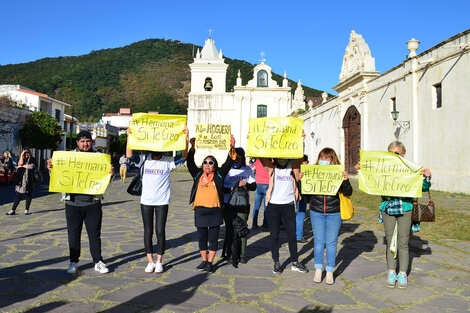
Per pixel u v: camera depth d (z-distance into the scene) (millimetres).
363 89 22344
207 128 5469
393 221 4480
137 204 12273
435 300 3992
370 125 21828
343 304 3871
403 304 3881
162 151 4883
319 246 4605
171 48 178125
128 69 155125
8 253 5676
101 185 4734
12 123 32094
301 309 3729
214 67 45219
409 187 4383
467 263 5434
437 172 15750
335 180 4527
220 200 5004
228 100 45312
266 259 5695
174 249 6172
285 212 5039
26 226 7941
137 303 3797
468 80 13906
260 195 8180
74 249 4727
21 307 3631
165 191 4938
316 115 32406
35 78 135875
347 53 24969
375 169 4559
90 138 4848
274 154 5133
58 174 4699
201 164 5465
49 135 34469
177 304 3793
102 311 3582
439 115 15594
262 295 4109
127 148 4953
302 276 4844
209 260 4977
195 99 45188
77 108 120125
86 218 4789
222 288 4316
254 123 5301
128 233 7398
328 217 4598
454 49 14555
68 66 150500
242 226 5281
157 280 4555
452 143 14820
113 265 5160
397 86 18781
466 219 8445
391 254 4477
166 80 148750
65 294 4008
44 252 5762
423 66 16578
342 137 26047
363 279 4730
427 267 5230
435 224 8344
